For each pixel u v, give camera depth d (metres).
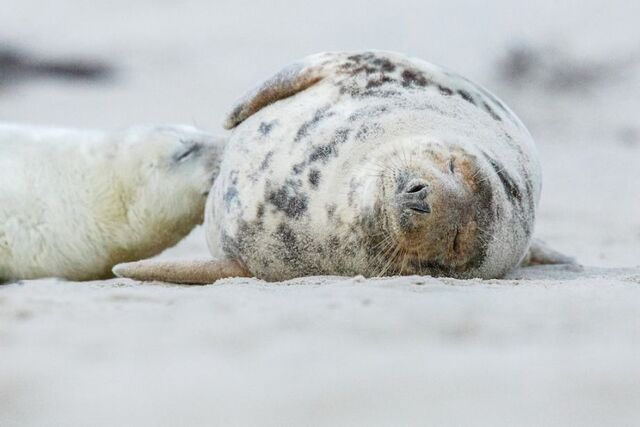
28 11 92.31
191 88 78.50
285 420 11.75
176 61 84.31
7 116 69.00
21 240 29.44
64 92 76.50
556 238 38.44
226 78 81.12
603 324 17.17
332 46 86.50
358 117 24.94
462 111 25.91
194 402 12.44
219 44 87.88
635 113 70.38
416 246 22.69
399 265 23.33
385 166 23.48
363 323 16.92
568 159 60.16
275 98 26.56
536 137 66.12
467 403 12.28
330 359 14.49
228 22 92.25
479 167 23.88
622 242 37.53
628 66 77.44
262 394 12.69
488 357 14.61
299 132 25.33
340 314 17.69
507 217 24.69
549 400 12.39
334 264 24.42
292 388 12.91
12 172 29.64
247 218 25.31
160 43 87.81
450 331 16.39
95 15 93.06
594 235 39.06
